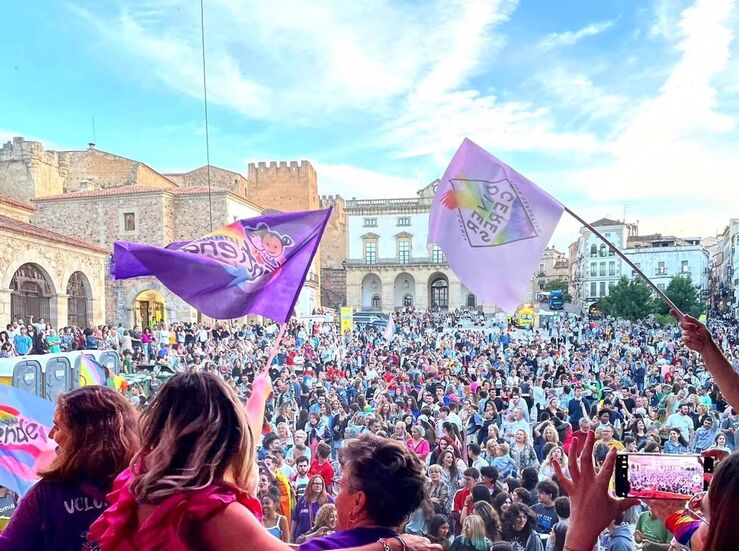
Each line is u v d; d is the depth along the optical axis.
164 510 1.68
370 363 23.08
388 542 1.88
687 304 61.47
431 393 16.33
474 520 5.82
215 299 4.29
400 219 84.00
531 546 6.08
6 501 7.52
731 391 2.66
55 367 13.18
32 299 26.89
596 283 88.50
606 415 11.44
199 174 63.22
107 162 51.19
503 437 10.81
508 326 47.28
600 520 1.85
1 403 5.10
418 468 2.12
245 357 23.88
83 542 2.27
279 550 1.69
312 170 77.88
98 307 31.92
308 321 48.75
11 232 24.80
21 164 44.88
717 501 1.63
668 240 90.31
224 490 1.78
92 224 42.34
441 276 85.31
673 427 11.39
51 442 5.19
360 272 84.44
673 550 1.96
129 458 2.39
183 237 42.91
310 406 14.24
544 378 18.58
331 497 7.73
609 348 31.28
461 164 4.05
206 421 1.85
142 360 23.72
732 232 88.94
